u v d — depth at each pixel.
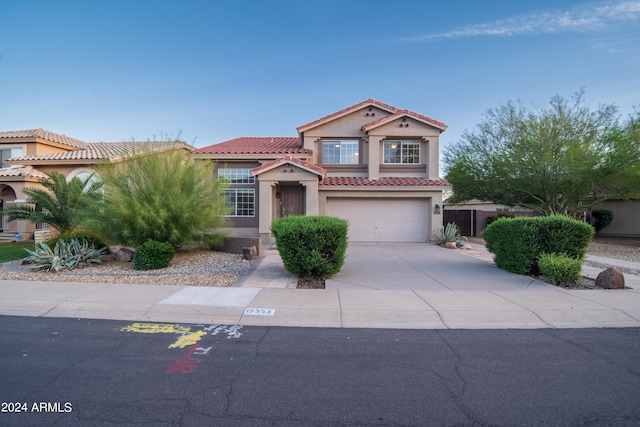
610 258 14.34
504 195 21.02
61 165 20.22
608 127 17.53
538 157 18.19
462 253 14.82
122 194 11.57
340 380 4.30
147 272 10.47
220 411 3.62
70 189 14.49
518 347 5.37
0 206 21.47
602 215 23.58
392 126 19.47
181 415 3.53
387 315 6.71
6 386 4.10
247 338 5.67
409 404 3.78
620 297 7.88
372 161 19.41
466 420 3.50
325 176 17.95
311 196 16.83
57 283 8.91
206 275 10.05
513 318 6.62
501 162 19.23
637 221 22.69
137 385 4.14
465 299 7.68
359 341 5.57
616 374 4.51
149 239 11.36
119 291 8.19
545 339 5.71
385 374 4.47
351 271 10.73
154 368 4.59
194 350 5.18
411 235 18.91
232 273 10.37
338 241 9.59
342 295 7.93
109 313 6.81
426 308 7.07
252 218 19.05
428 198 18.78
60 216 14.17
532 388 4.14
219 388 4.08
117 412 3.58
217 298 7.66
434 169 19.42
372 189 18.38
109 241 12.14
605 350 5.28
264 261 12.30
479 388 4.13
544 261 9.27
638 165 16.39
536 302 7.49
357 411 3.64
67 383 4.18
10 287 8.50
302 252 9.29
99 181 14.45
